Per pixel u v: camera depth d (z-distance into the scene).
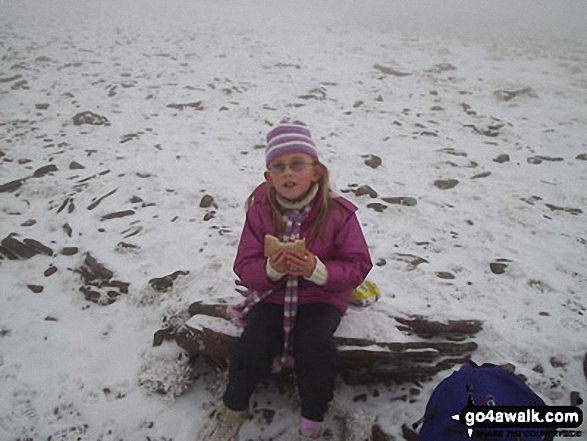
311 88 8.80
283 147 2.40
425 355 2.80
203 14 17.89
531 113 8.02
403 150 6.41
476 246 4.20
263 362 2.46
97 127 6.89
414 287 3.51
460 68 10.77
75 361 3.16
